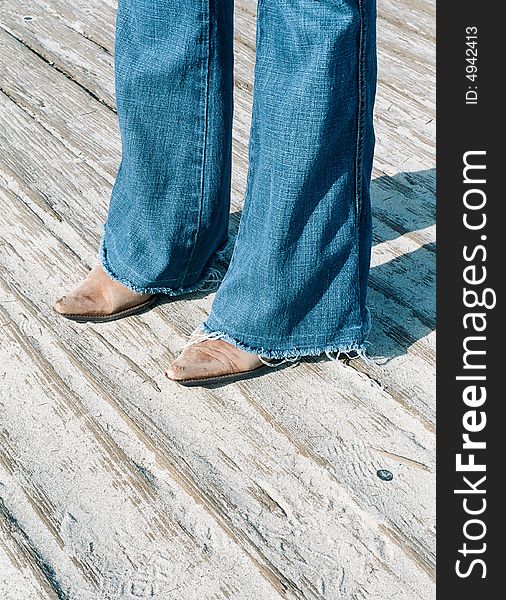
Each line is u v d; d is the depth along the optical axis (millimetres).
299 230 1729
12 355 1895
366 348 1944
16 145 2627
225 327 1845
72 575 1461
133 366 1884
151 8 1726
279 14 1577
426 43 3293
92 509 1572
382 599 1446
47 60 3113
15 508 1568
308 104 1593
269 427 1754
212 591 1446
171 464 1661
